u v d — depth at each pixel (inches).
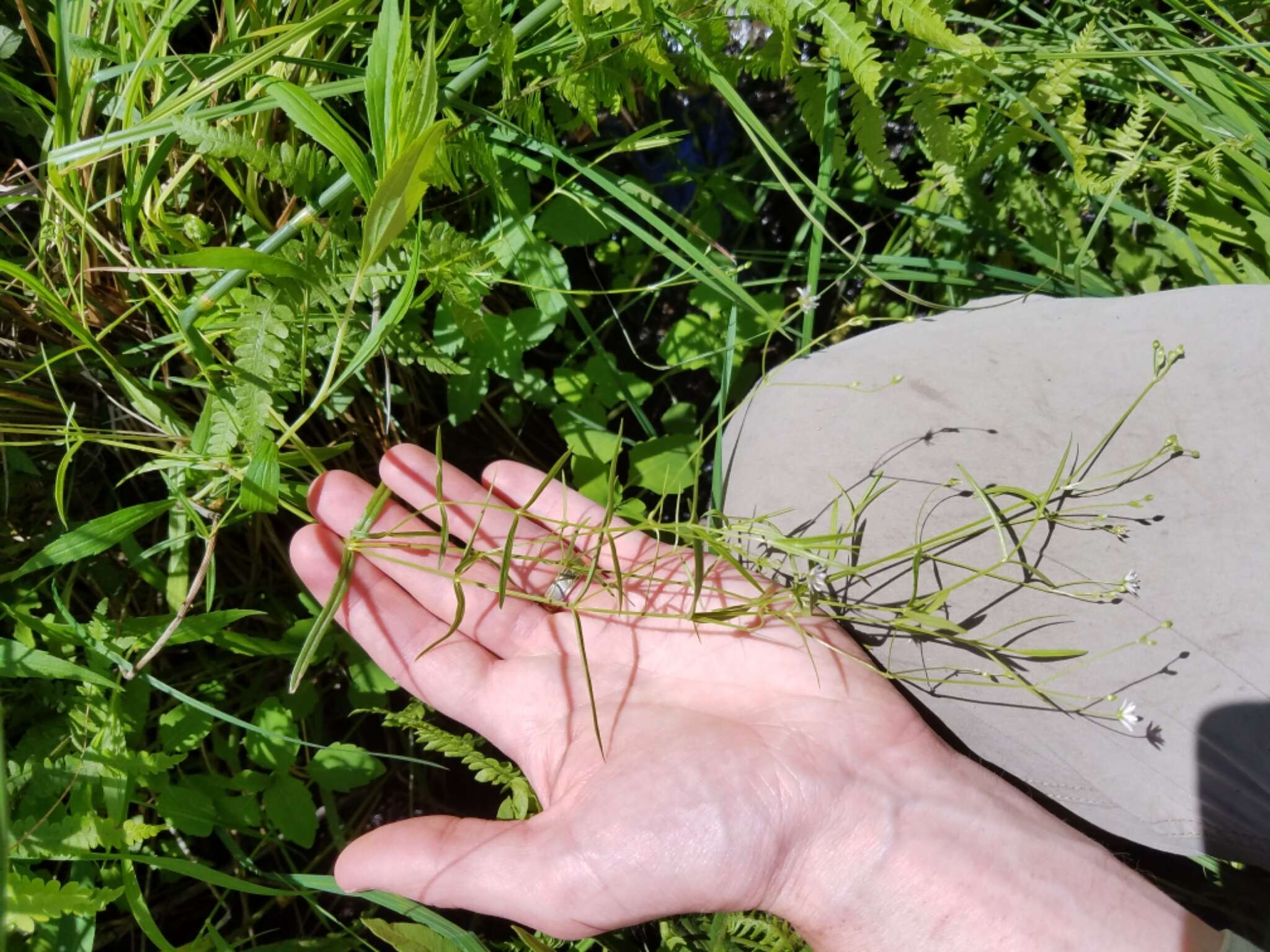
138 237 12.9
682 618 11.8
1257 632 12.0
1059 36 15.3
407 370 14.9
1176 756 12.2
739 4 12.0
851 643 12.7
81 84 12.2
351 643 13.9
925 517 13.1
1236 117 14.3
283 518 14.7
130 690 12.5
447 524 12.1
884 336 14.2
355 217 13.6
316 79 12.9
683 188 17.4
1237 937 10.8
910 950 11.4
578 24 11.6
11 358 13.2
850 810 11.5
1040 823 11.7
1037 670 12.6
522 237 13.9
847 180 16.8
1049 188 15.8
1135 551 12.5
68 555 11.7
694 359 14.9
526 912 11.4
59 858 11.3
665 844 11.2
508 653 12.9
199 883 14.3
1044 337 13.5
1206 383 12.7
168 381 13.4
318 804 15.2
